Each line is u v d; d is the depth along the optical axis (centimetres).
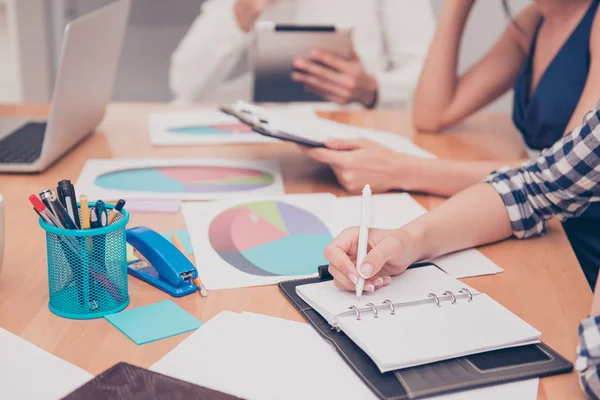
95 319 71
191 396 57
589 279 117
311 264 85
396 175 112
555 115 131
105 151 130
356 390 60
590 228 117
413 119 156
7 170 114
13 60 313
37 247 87
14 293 75
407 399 58
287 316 73
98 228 69
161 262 77
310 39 162
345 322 68
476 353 65
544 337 70
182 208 102
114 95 278
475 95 153
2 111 155
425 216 90
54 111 111
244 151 134
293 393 59
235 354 65
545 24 139
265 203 105
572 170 91
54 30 297
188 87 252
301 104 168
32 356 63
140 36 271
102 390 57
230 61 251
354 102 183
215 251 88
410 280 79
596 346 60
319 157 113
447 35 153
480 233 93
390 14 242
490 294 80
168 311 72
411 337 66
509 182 97
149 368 62
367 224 77
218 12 246
